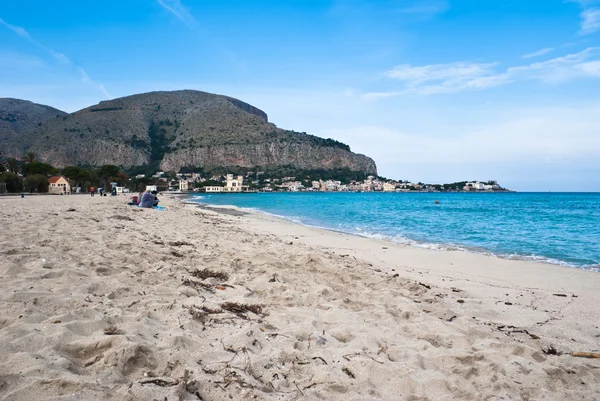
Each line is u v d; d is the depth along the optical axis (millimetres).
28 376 2582
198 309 4613
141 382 2734
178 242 9414
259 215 32625
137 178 156125
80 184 95375
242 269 7395
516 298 6957
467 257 11383
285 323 4566
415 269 9680
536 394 3326
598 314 6035
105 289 4926
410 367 3623
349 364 3551
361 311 5332
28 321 3502
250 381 2990
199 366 3145
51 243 7320
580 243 15367
